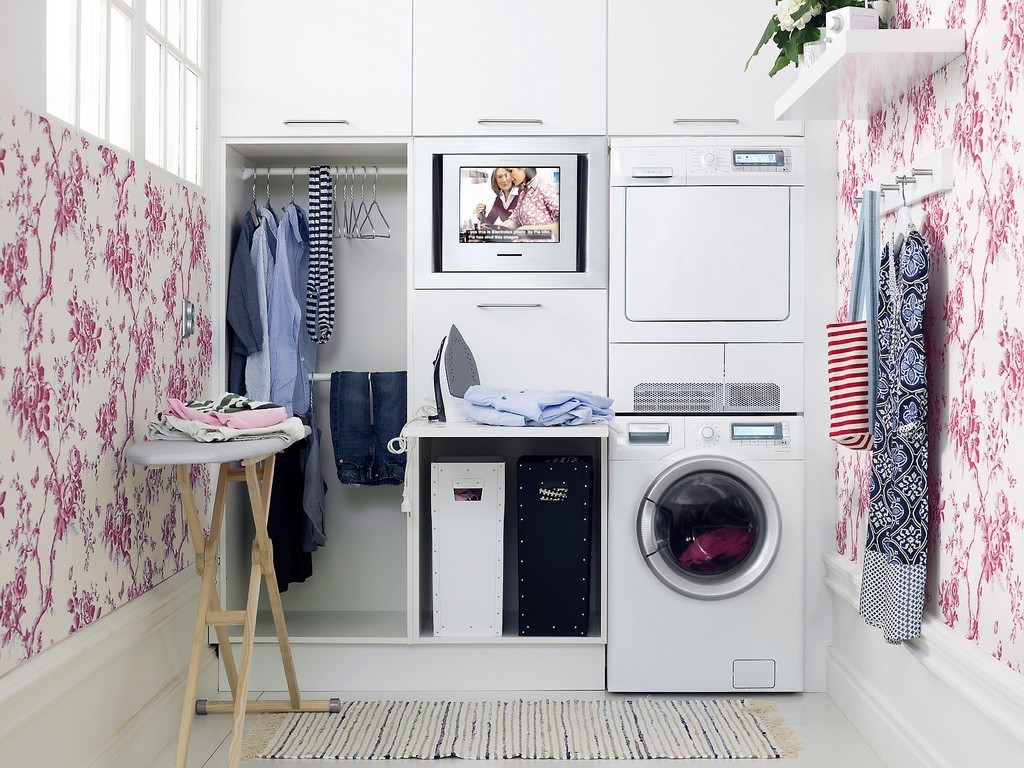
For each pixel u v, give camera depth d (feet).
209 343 10.14
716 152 9.89
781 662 9.97
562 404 9.23
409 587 10.16
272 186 11.65
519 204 10.18
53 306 6.55
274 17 10.14
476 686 10.23
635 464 9.89
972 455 6.81
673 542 9.92
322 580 11.82
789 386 9.98
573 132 10.10
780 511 9.92
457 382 9.62
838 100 8.40
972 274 6.78
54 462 6.60
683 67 10.07
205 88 10.05
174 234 9.02
